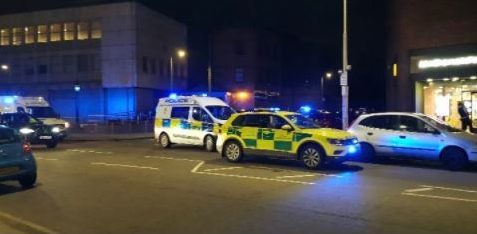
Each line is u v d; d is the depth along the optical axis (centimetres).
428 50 2481
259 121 1530
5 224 800
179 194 1038
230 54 6750
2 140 1100
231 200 970
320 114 3350
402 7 2611
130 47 5447
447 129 1490
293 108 7706
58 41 5800
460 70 2345
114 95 5550
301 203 937
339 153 1391
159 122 2203
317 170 1398
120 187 1134
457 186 1134
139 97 5547
